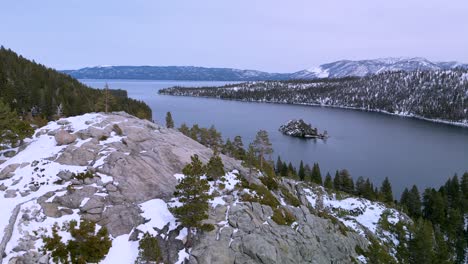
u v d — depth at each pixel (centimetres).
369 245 5116
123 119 5628
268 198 4656
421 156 16462
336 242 4834
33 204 3431
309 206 6166
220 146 8925
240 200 4322
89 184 3875
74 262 2980
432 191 8931
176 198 4069
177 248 3334
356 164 14938
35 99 11162
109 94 7694
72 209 3534
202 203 3375
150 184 4172
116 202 3744
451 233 7250
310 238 4403
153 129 5850
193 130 9638
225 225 3734
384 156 16412
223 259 3294
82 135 4772
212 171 4575
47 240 3050
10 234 2989
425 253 5075
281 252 3719
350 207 7906
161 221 3641
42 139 4812
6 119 4606
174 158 4866
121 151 4553
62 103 11344
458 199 8800
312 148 17988
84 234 3194
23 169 4050
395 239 6500
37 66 15675
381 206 8256
